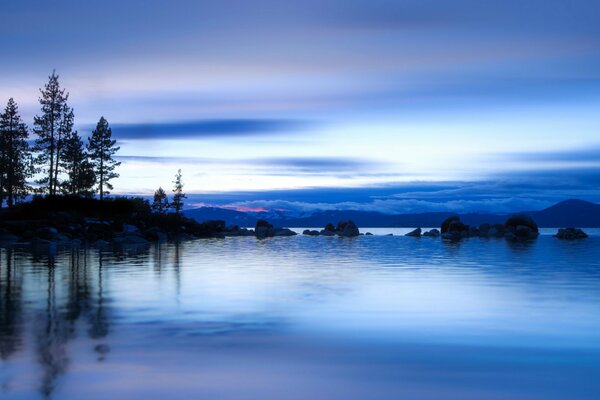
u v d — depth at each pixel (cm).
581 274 2577
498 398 876
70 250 4316
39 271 2662
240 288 2089
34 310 1579
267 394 890
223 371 1006
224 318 1482
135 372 991
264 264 3209
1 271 2656
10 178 8512
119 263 3150
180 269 2833
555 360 1088
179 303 1722
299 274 2622
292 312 1576
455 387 926
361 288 2097
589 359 1095
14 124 8669
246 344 1200
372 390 911
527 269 2834
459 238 7156
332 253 4259
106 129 9331
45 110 8388
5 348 1146
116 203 7856
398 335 1291
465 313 1560
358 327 1376
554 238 7019
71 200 7581
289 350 1152
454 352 1145
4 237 5472
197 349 1154
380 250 4653
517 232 7531
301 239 7269
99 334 1279
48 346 1167
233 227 9269
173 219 7981
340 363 1063
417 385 936
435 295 1916
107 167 9400
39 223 6059
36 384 925
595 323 1420
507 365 1052
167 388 912
